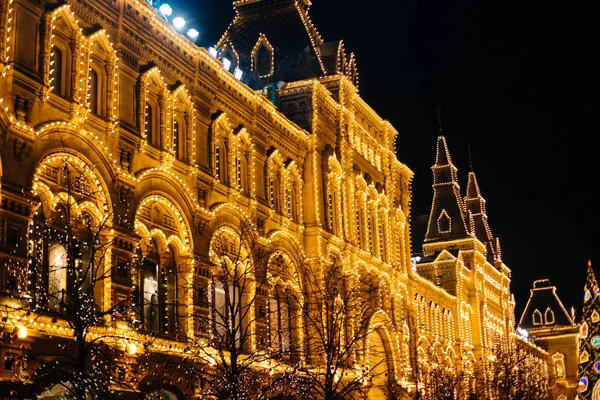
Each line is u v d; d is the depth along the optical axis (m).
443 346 89.31
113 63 39.31
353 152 67.38
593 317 74.19
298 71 63.12
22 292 31.70
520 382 80.94
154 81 42.88
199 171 45.53
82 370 28.88
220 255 43.41
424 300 85.81
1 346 29.88
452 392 69.25
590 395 73.12
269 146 54.91
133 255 38.69
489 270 112.94
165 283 42.78
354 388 43.34
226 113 49.88
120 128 39.06
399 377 70.94
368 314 65.50
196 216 45.00
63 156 35.53
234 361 35.91
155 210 42.47
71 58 36.72
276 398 40.84
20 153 33.03
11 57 33.28
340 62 69.94
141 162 41.03
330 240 60.66
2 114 32.31
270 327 50.06
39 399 33.75
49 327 33.09
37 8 34.97
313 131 60.28
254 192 51.53
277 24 67.38
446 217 106.94
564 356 149.88
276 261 54.22
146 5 42.16
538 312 155.12
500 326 116.00
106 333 36.06
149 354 38.16
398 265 74.56
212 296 43.59
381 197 72.38
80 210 36.38
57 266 33.19
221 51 66.19
